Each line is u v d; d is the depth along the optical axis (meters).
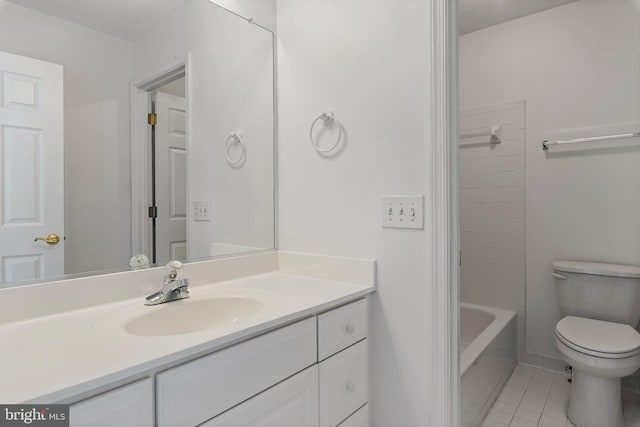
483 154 2.53
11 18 0.96
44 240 1.02
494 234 2.49
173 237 1.33
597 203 2.13
